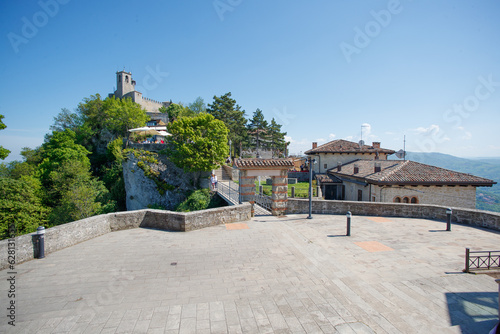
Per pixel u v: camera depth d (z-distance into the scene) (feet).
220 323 15.90
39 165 138.00
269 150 174.29
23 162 170.60
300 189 90.89
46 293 19.36
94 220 32.96
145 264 24.66
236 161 47.91
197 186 112.27
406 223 39.96
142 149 126.11
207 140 98.17
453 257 26.30
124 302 18.20
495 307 17.47
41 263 24.91
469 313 16.80
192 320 16.17
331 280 21.43
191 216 35.70
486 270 22.84
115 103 166.40
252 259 25.86
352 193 86.22
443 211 41.32
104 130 172.45
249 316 16.61
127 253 27.45
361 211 45.88
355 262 25.11
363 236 33.40
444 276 22.09
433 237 32.89
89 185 120.57
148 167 114.62
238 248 28.99
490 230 35.68
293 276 22.17
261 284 20.81
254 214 47.65
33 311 17.03
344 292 19.56
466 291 19.60
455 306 17.61
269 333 15.01
